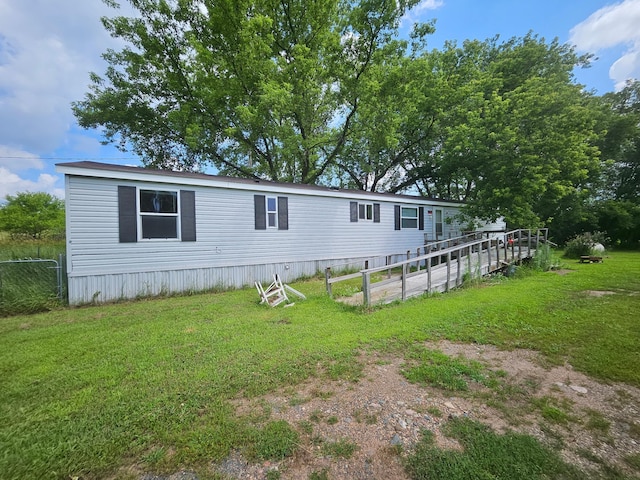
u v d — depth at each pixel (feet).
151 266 24.81
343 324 15.74
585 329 13.83
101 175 22.34
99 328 15.93
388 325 15.17
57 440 6.98
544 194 41.34
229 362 11.16
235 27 47.85
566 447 6.53
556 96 41.68
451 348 12.11
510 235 38.45
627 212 66.18
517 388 9.00
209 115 56.70
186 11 50.11
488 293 21.91
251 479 5.85
